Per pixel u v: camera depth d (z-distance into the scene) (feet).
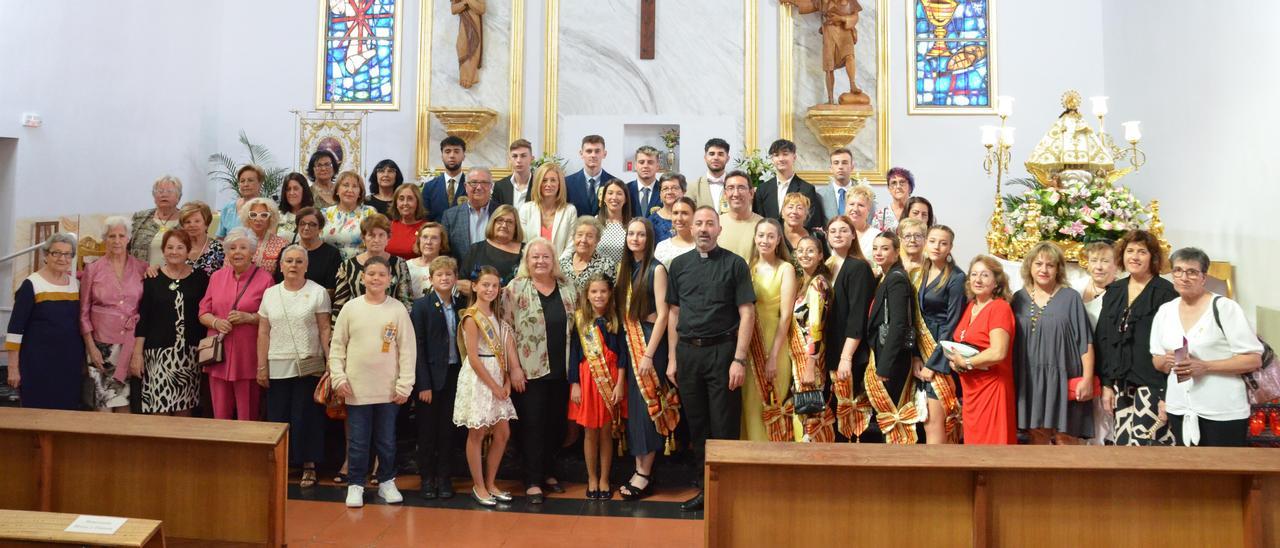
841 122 29.96
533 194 19.08
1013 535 10.50
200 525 11.60
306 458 16.62
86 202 25.94
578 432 17.70
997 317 14.08
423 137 31.40
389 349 15.66
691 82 31.19
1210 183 23.41
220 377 16.56
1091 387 14.16
